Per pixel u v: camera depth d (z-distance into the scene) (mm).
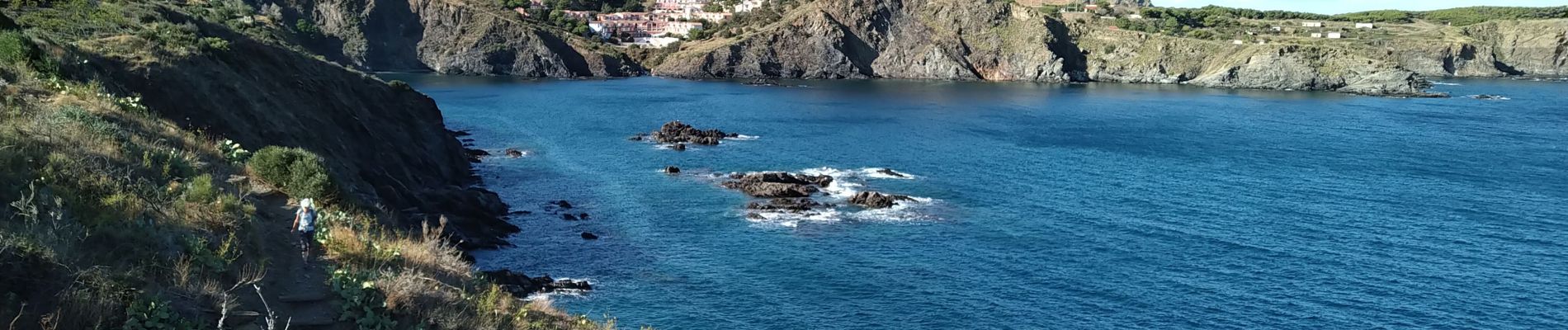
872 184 81875
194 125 50781
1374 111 164500
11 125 31312
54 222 23141
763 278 52406
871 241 60594
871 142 111188
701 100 167875
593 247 57875
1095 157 100812
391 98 85625
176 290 22766
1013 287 51625
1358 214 71188
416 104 91062
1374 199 77375
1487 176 90562
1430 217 70312
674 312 46781
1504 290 52312
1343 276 54562
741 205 71562
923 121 136250
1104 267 55500
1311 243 61812
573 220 64875
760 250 58031
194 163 36031
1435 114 158875
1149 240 61844
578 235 60594
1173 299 50031
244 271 25516
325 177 38219
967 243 60375
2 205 23766
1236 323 46844
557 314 31266
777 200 72438
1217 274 54531
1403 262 57531
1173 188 81438
